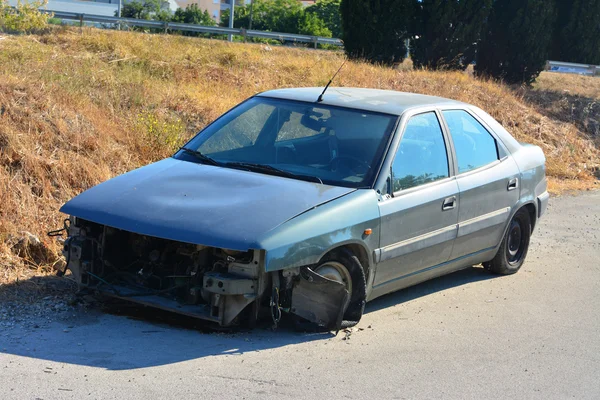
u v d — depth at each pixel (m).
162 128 9.61
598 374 4.99
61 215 6.97
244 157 5.73
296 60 17.19
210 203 4.93
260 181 5.29
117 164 8.45
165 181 5.29
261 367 4.55
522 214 7.30
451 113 6.50
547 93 19.23
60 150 8.05
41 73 10.80
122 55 14.89
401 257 5.61
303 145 5.75
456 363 4.97
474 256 6.63
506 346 5.39
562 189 12.49
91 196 5.13
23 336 4.72
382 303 6.20
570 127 16.41
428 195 5.79
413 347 5.19
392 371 4.71
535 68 20.41
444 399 4.38
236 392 4.17
